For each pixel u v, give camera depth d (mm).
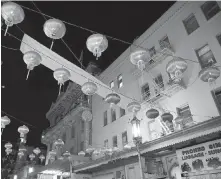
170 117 10102
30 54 5750
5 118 8594
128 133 16609
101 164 14711
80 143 22406
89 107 23391
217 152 8750
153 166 12062
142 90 16797
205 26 13172
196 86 12438
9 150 13312
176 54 14445
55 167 19844
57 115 31875
